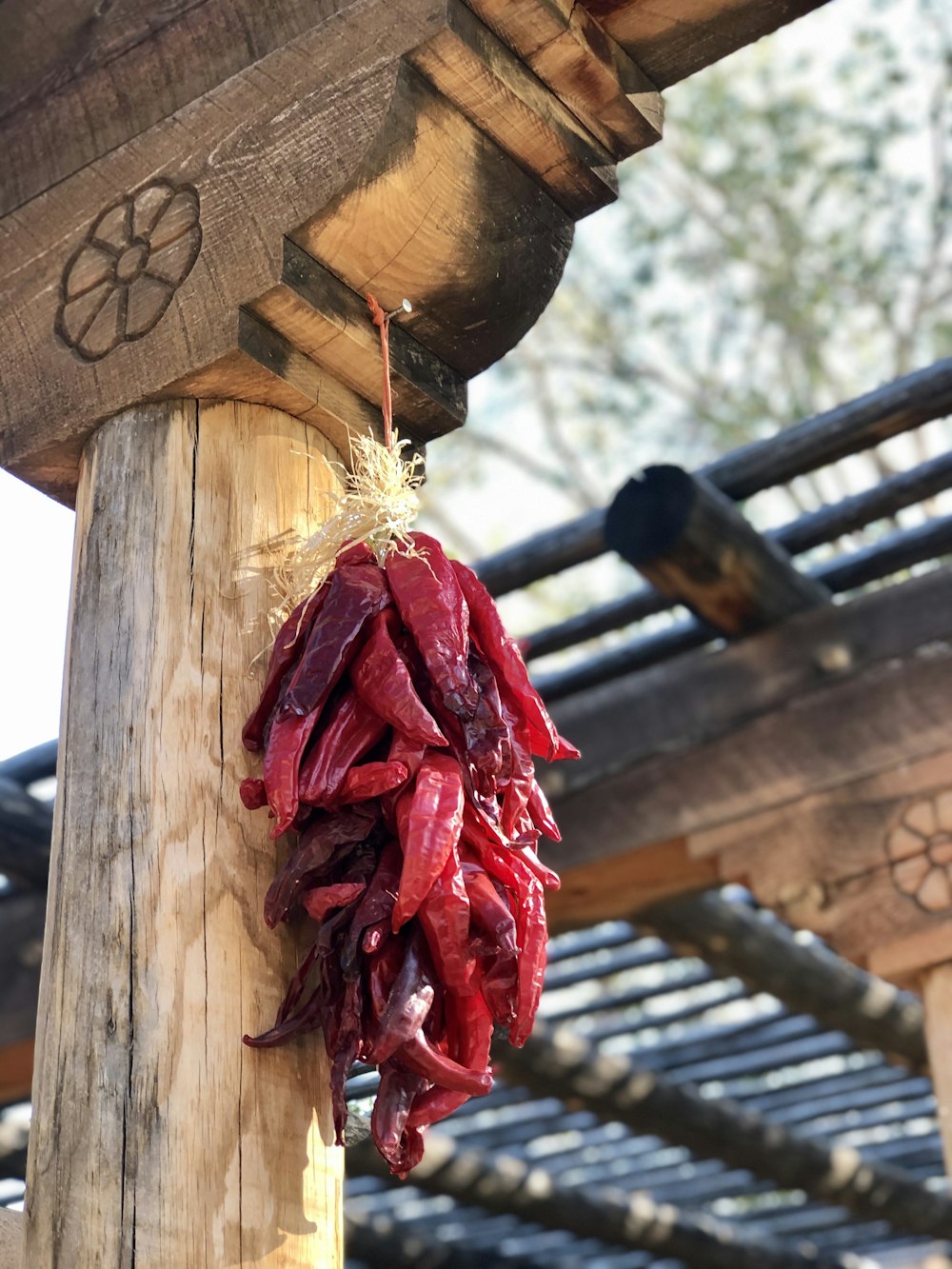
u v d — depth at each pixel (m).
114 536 1.17
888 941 2.24
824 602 2.41
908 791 2.29
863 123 6.18
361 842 1.04
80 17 1.35
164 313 1.21
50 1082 1.04
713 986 5.62
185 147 1.23
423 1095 1.03
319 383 1.22
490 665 1.11
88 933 1.06
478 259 1.22
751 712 2.41
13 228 1.32
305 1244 1.03
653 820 2.46
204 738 1.10
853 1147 4.09
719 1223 4.18
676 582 2.29
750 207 6.38
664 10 1.21
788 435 2.23
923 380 2.14
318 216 1.15
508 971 1.02
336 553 1.14
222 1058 1.03
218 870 1.07
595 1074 3.31
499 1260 4.31
